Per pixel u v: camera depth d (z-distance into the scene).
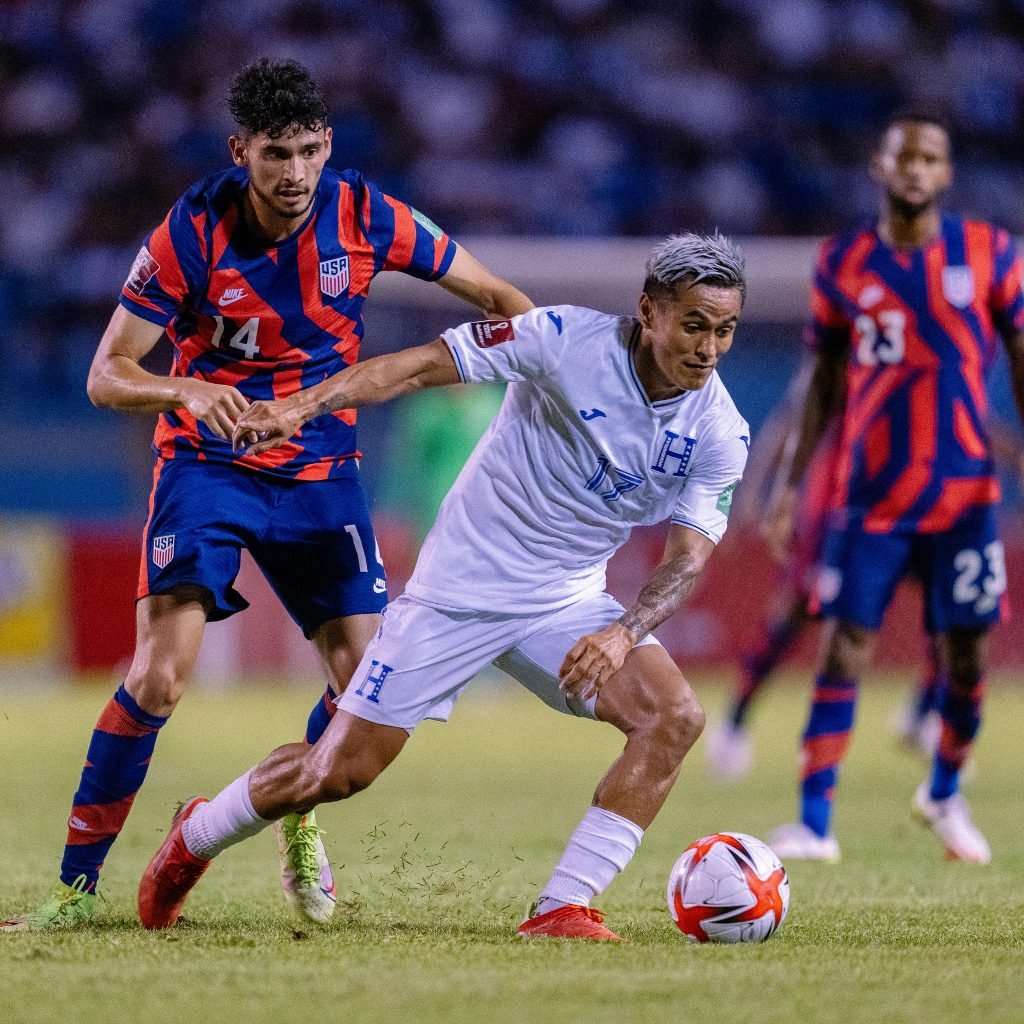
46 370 74.00
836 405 24.11
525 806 29.36
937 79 85.44
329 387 14.56
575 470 15.22
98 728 16.11
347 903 17.61
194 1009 11.50
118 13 83.06
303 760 15.20
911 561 23.42
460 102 82.94
